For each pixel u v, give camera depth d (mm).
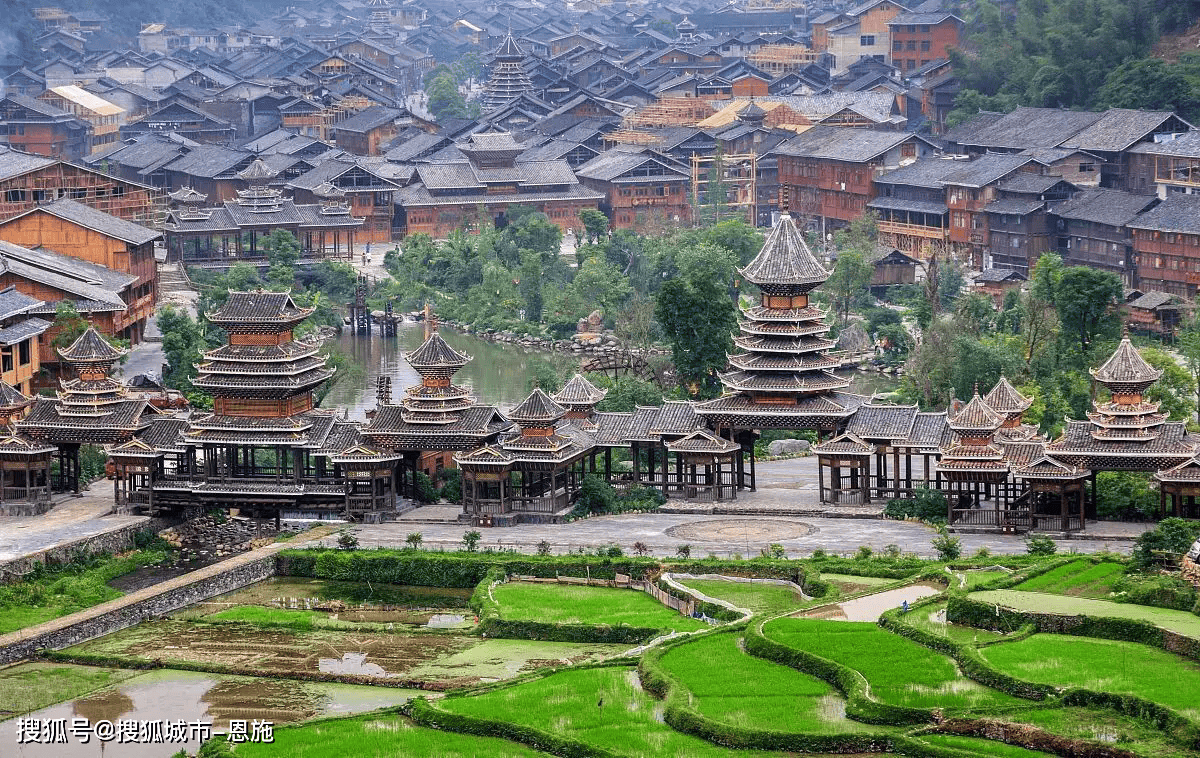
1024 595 173625
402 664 169875
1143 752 134625
